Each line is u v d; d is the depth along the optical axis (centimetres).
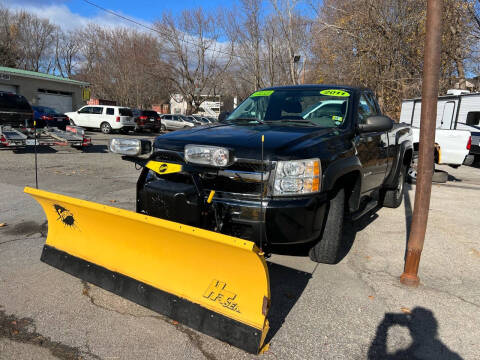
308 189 297
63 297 306
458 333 274
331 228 354
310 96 440
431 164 326
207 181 312
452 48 1844
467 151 934
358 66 2017
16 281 331
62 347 246
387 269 385
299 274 366
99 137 2072
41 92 2622
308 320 286
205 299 254
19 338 253
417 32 1981
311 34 2531
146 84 4316
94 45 4706
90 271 311
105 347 247
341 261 402
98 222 298
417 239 341
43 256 343
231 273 241
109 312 288
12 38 4772
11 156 1168
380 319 290
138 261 289
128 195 680
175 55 3909
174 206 293
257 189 296
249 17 3269
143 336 260
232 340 238
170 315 264
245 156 299
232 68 3909
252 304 236
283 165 294
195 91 4041
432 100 316
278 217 289
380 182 510
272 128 364
